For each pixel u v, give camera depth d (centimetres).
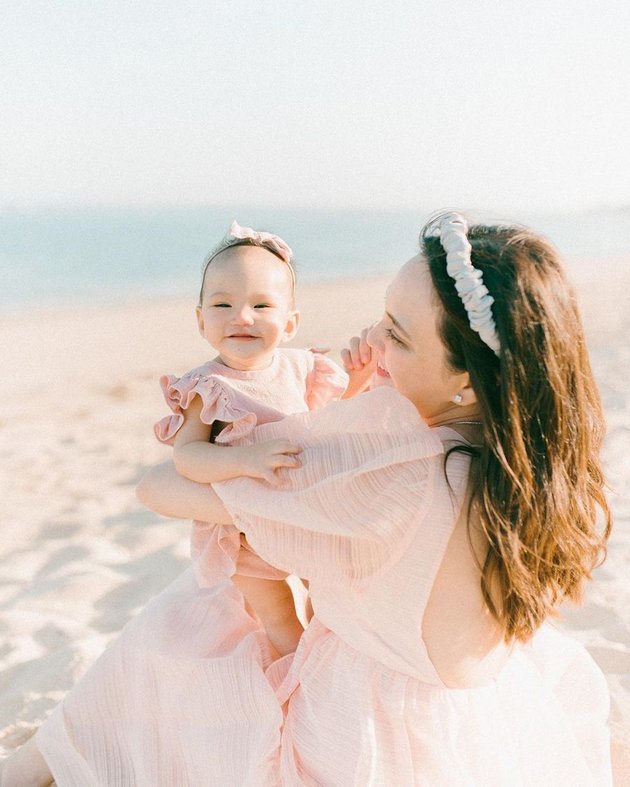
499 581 172
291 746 187
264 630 214
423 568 172
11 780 255
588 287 1830
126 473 600
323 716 183
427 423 190
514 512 164
